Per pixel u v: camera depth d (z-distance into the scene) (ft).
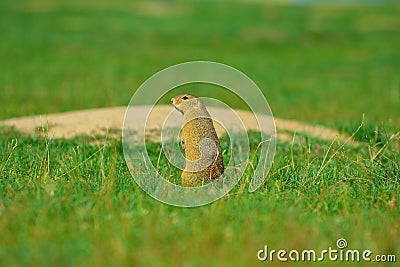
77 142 92.07
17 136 96.73
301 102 182.39
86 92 185.06
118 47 326.65
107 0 490.90
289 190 68.69
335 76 252.83
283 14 469.98
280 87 218.79
